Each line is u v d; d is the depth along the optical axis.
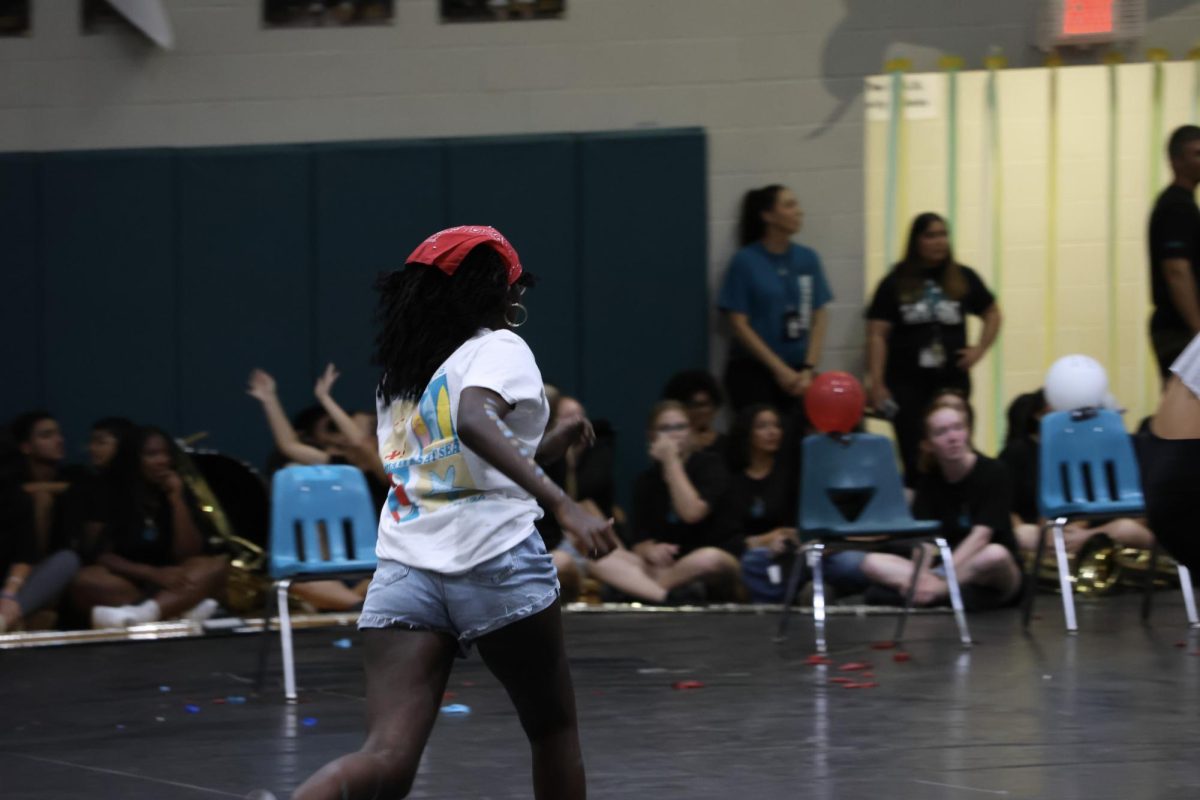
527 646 4.65
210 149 15.38
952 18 15.15
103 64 15.52
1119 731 7.65
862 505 11.78
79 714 8.83
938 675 9.43
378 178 15.27
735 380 14.83
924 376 13.93
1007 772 6.79
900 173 15.10
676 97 15.30
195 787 6.91
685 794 6.53
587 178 15.16
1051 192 14.98
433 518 4.58
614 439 14.57
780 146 15.23
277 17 15.48
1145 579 12.14
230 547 12.64
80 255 15.36
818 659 10.02
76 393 15.36
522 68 15.37
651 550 12.75
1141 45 15.01
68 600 12.16
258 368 15.36
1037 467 13.38
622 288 15.19
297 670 10.28
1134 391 14.97
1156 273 13.19
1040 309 15.01
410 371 4.68
